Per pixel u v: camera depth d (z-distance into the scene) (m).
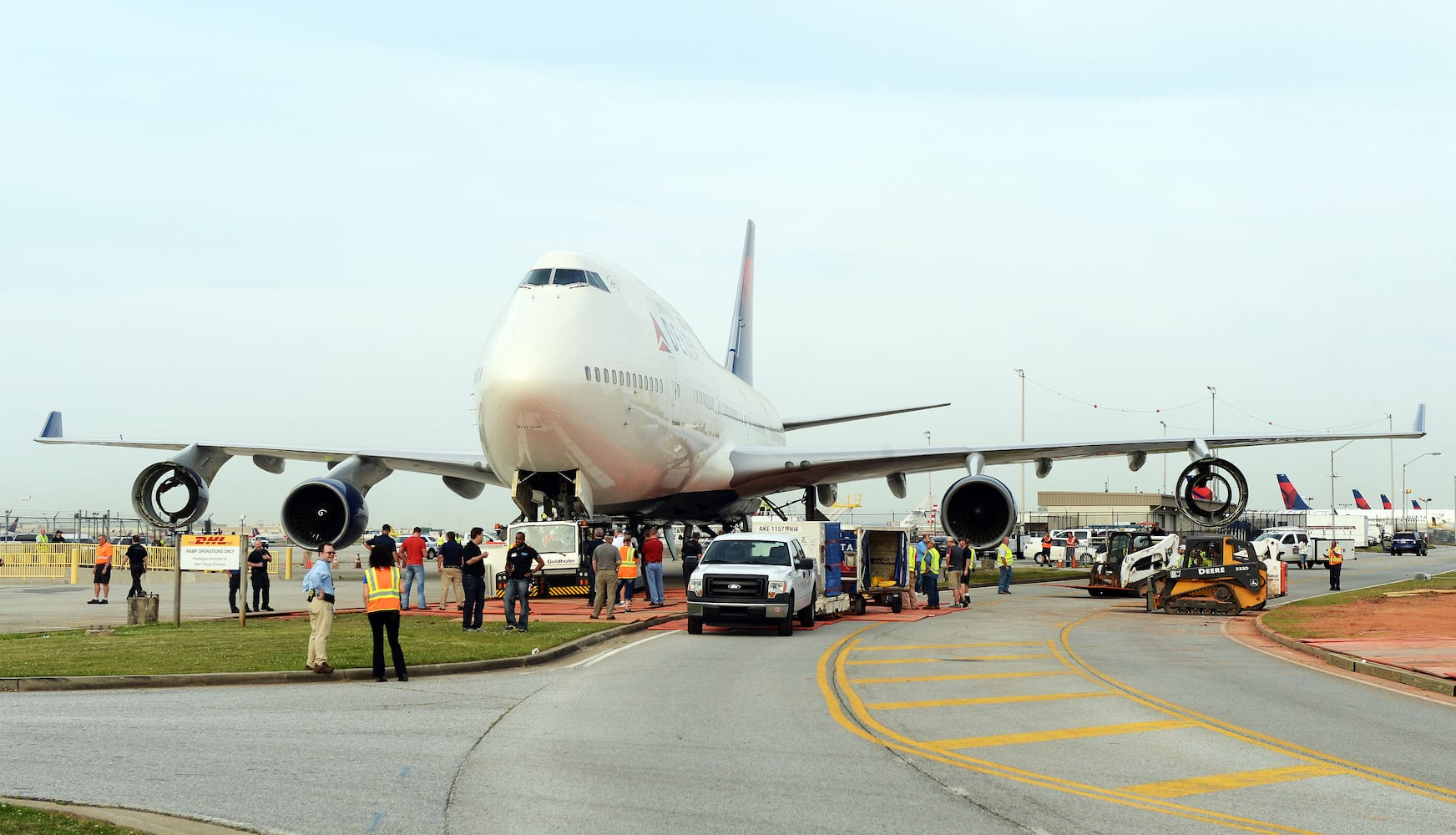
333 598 15.88
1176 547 34.28
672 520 36.09
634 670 16.67
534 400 25.55
